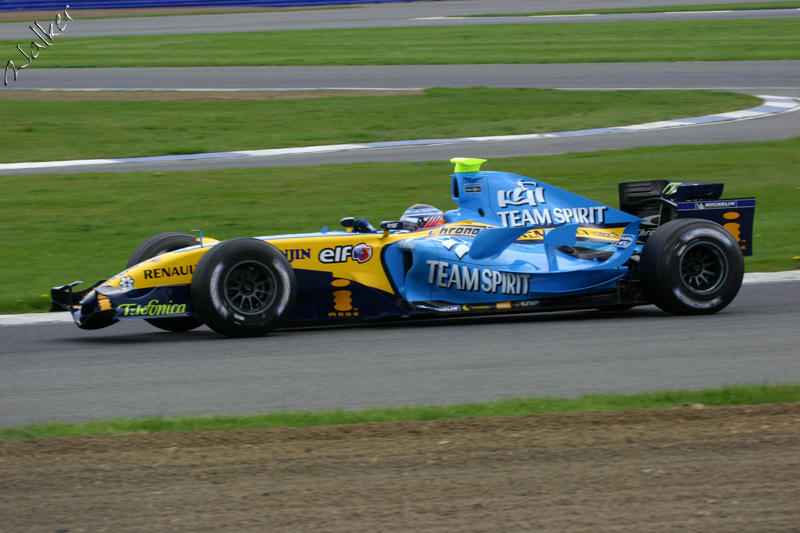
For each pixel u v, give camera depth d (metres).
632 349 21.92
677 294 25.39
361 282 24.69
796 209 44.44
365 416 16.33
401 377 19.59
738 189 48.09
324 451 14.48
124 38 128.00
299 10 164.50
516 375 19.67
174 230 40.53
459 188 26.81
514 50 110.62
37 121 71.44
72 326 26.34
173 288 23.27
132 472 13.71
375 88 85.94
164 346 22.97
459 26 135.62
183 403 17.78
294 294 23.53
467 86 86.44
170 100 80.50
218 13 160.25
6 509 12.47
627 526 11.71
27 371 20.59
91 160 59.41
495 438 14.95
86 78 94.50
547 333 24.06
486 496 12.70
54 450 14.62
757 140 60.88
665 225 25.80
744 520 11.84
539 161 55.28
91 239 39.34
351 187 49.44
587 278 26.00
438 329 24.97
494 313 25.42
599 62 100.94
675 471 13.45
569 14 149.00
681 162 53.81
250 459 14.17
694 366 20.19
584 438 14.88
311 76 94.44
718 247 25.72
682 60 101.00
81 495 12.91
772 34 116.69
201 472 13.68
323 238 24.56
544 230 26.77
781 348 21.72
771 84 85.81
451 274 25.22
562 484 13.06
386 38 123.75
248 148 63.00
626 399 17.23
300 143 64.38
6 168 56.84
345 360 21.12
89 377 19.91
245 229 40.41
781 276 32.38
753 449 14.26
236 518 12.10
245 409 17.33
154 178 52.59
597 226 27.55
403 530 11.68
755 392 17.48
